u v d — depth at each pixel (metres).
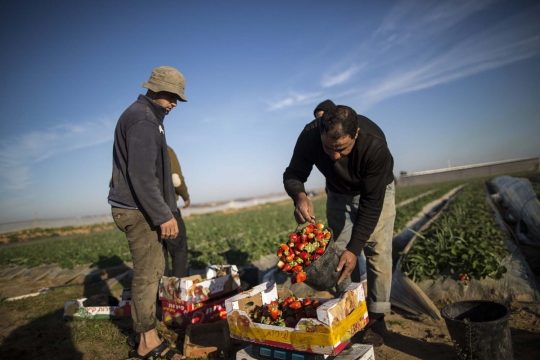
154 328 3.68
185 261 5.57
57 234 31.36
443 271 5.18
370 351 3.04
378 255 3.85
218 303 4.51
